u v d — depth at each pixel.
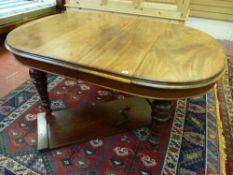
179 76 0.87
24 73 2.06
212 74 0.90
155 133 1.16
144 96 0.90
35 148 1.25
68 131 1.36
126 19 1.67
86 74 0.95
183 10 2.42
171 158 1.24
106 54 1.03
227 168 1.19
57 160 1.19
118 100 1.68
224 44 3.15
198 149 1.31
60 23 1.47
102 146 1.30
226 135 1.43
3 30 2.47
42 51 1.03
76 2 2.81
